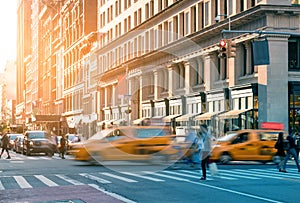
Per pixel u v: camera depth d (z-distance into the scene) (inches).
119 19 2495.1
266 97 1375.5
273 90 1376.7
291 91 1391.5
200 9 1729.8
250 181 666.2
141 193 543.8
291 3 1389.0
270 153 1026.1
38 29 4886.8
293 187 592.4
